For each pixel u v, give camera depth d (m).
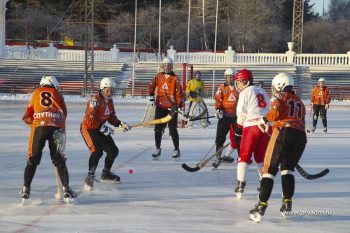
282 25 72.50
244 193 8.35
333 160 12.00
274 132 6.83
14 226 6.31
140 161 11.42
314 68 45.62
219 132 10.78
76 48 53.31
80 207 7.30
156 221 6.63
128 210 7.17
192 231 6.22
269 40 64.31
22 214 6.88
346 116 25.88
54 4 67.94
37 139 7.31
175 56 47.06
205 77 43.78
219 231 6.25
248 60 46.88
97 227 6.32
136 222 6.57
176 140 11.58
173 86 11.52
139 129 17.98
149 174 9.91
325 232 6.30
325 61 46.88
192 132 17.59
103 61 46.66
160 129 11.63
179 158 11.66
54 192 8.19
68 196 7.40
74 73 45.38
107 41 65.19
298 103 6.84
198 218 6.82
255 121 7.84
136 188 8.64
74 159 11.46
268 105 7.93
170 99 11.52
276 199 8.02
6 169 10.20
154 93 11.63
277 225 6.56
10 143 14.02
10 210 7.07
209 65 45.41
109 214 6.94
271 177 6.70
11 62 46.72
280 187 8.91
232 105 10.74
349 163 11.59
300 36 48.28
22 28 62.69
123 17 64.06
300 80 43.91
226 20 64.69
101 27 67.62
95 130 8.63
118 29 61.97
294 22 48.06
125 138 15.45
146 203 7.60
